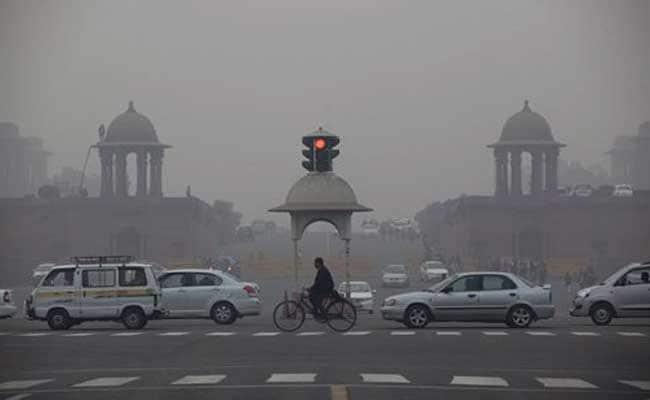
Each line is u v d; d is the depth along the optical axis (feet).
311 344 255.50
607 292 314.35
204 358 224.74
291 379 185.88
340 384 178.50
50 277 308.81
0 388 178.50
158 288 309.63
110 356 230.68
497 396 164.96
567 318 366.63
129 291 307.17
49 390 175.22
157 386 178.29
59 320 306.14
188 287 329.11
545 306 301.22
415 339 267.18
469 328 304.91
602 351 236.02
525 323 300.61
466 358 222.07
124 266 309.01
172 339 271.69
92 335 286.05
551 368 203.62
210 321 354.74
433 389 172.55
